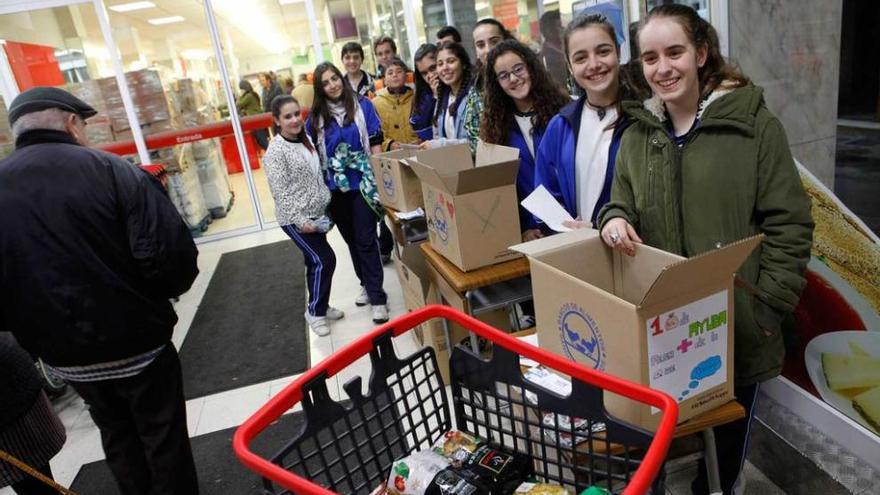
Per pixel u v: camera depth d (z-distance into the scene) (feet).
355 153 10.84
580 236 4.21
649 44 4.06
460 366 3.60
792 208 3.79
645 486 2.29
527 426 3.38
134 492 6.31
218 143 21.81
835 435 5.61
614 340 3.35
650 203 4.32
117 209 5.34
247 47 20.75
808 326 5.61
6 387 5.55
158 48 18.30
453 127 10.39
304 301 13.20
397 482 3.32
